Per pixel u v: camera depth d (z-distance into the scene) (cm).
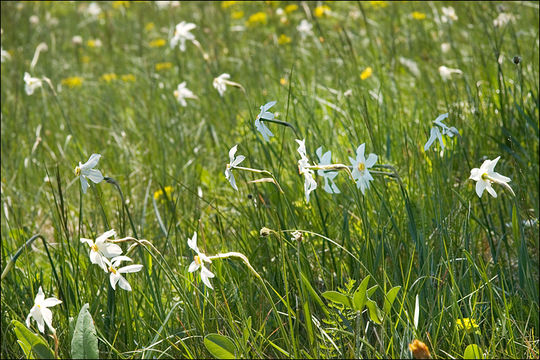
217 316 232
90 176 203
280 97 448
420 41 581
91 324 194
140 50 710
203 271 181
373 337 229
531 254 276
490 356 206
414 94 455
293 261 254
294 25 710
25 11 872
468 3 567
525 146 346
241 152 360
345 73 473
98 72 715
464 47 550
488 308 233
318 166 194
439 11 609
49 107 567
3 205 334
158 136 461
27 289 259
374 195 291
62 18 959
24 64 654
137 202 382
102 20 925
